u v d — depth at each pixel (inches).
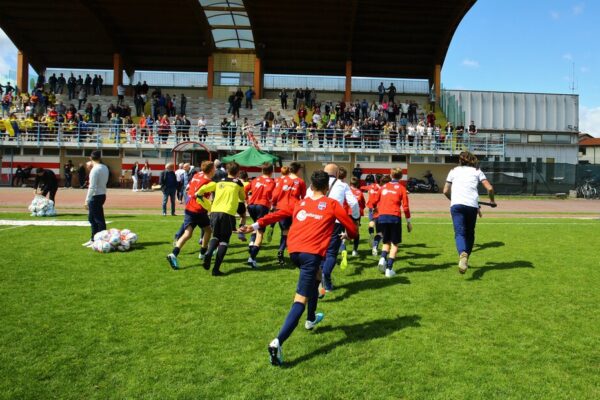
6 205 805.2
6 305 243.9
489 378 168.9
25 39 1716.3
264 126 1411.2
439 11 1549.0
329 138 1451.8
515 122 1782.7
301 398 154.3
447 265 356.5
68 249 394.0
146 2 1502.2
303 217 204.5
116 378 166.4
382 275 325.4
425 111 1733.5
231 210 321.7
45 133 1413.6
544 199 1275.8
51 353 185.8
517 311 243.4
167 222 585.3
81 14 1567.4
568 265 354.9
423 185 1430.9
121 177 1422.2
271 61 1808.6
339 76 1884.8
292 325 183.8
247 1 1459.2
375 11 1549.0
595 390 161.0
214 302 254.5
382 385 163.3
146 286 285.0
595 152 2486.5
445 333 211.8
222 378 167.5
